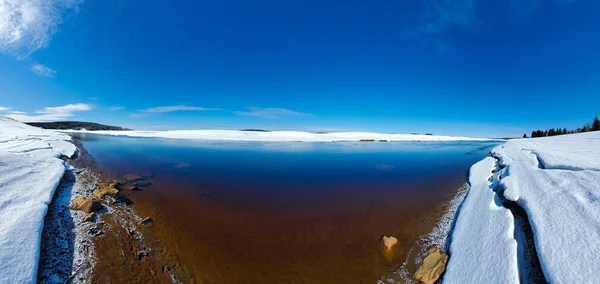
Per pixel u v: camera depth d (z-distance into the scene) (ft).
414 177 37.37
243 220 21.13
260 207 24.22
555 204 15.39
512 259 12.05
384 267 14.99
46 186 21.39
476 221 17.80
